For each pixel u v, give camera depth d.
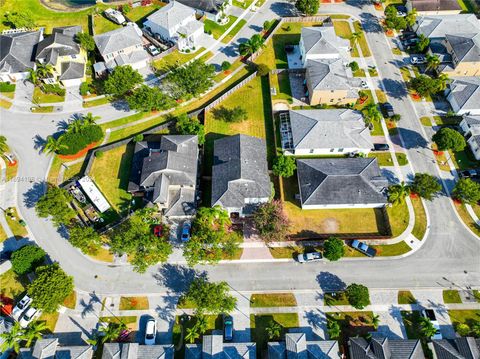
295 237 80.75
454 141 88.81
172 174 82.81
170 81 100.88
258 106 105.38
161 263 78.12
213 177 83.62
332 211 85.25
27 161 93.31
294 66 115.56
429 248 80.38
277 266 78.19
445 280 76.38
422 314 71.81
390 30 126.19
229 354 64.12
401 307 73.12
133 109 99.25
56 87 105.94
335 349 65.00
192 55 117.69
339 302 73.69
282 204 84.19
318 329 70.56
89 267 77.62
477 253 79.88
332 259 75.25
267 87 110.00
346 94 101.56
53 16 130.75
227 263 78.50
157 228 81.31
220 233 74.88
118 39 109.88
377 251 79.88
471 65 108.06
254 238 81.56
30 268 74.06
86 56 115.75
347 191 82.62
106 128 99.69
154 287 75.31
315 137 91.75
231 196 79.75
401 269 77.69
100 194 85.62
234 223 83.50
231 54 118.75
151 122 101.19
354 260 78.94
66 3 136.88
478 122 96.25
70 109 103.81
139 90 96.88
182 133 94.62
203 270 77.62
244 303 73.44
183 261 78.50
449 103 105.62
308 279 76.50
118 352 64.25
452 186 89.50
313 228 82.81
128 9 130.25
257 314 72.19
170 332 70.19
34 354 63.75
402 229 82.69
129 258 78.94
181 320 71.50
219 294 68.00
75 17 130.62
